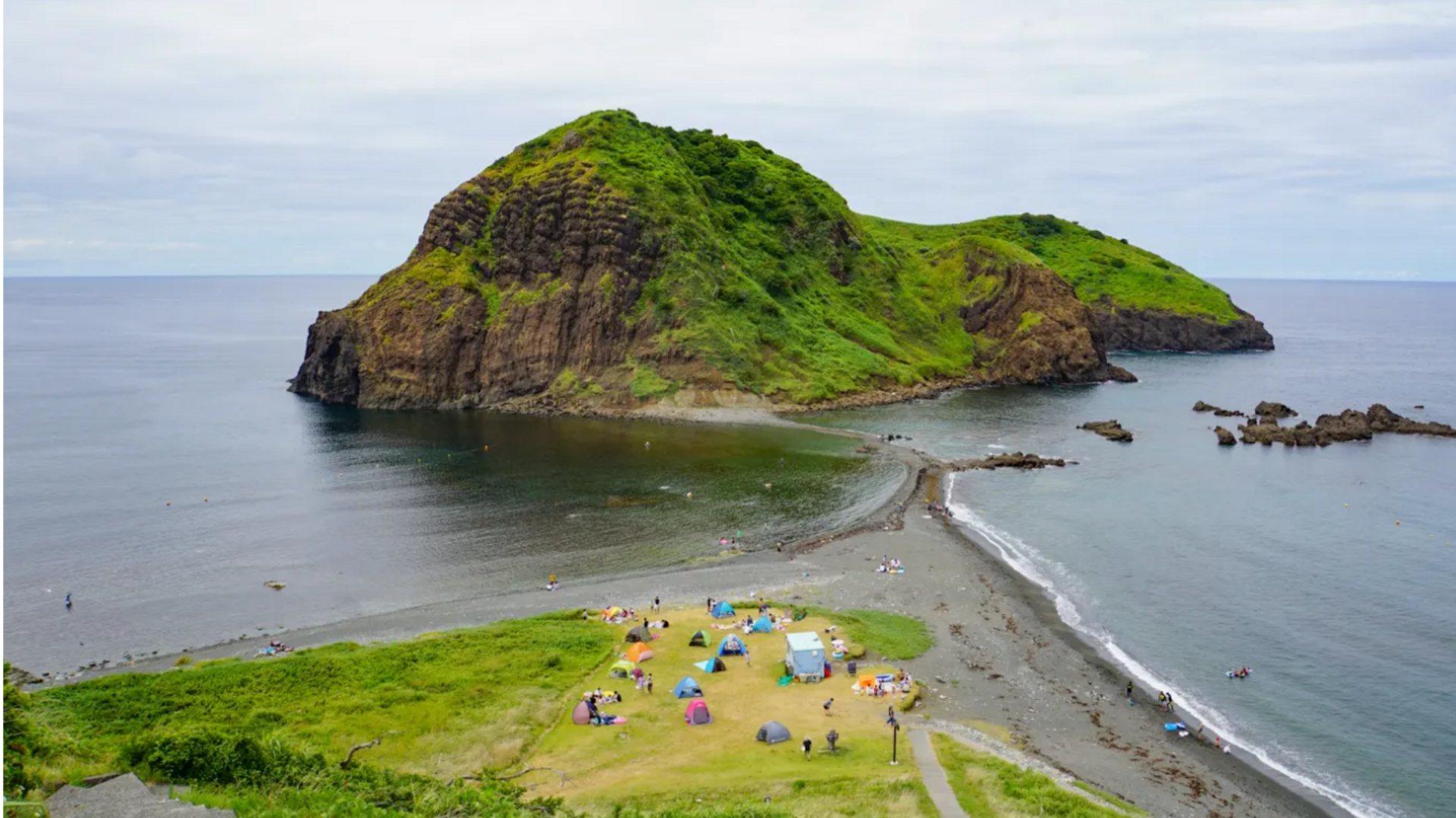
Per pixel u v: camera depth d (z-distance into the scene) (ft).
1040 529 329.31
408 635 236.84
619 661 208.13
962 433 509.35
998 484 396.78
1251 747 178.29
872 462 435.53
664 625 233.14
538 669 206.49
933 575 280.51
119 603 262.06
